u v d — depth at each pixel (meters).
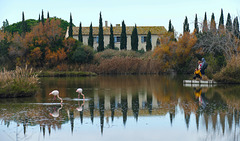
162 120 12.44
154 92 21.38
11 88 18.52
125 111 14.25
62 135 10.41
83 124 11.81
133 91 22.11
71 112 13.91
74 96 19.27
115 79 34.66
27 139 9.96
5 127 11.33
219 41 37.28
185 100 17.27
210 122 11.95
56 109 14.58
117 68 45.31
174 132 10.72
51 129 11.12
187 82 28.47
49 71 42.41
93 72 44.44
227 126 11.34
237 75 27.58
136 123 11.99
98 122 12.16
